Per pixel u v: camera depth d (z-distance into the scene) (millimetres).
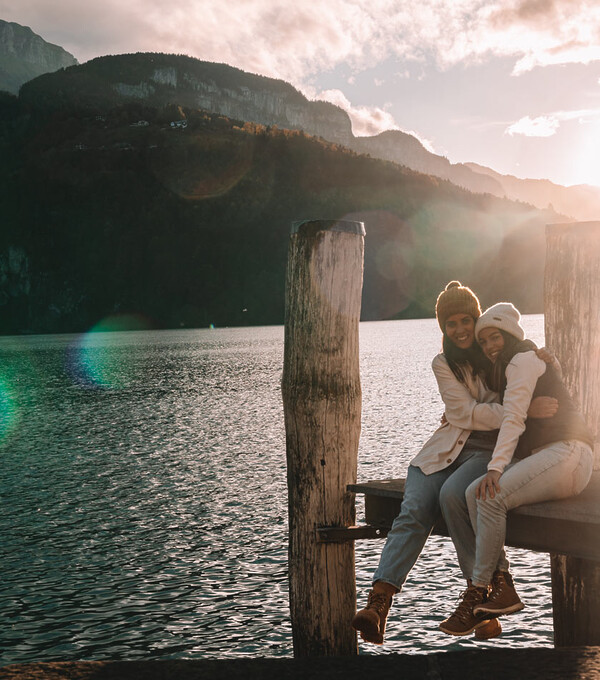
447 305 3967
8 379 56562
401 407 30188
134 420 29875
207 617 8656
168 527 12820
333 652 4168
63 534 12500
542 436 3568
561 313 3914
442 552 10805
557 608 3947
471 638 7891
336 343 4102
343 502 4199
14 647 7891
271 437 23891
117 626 8445
